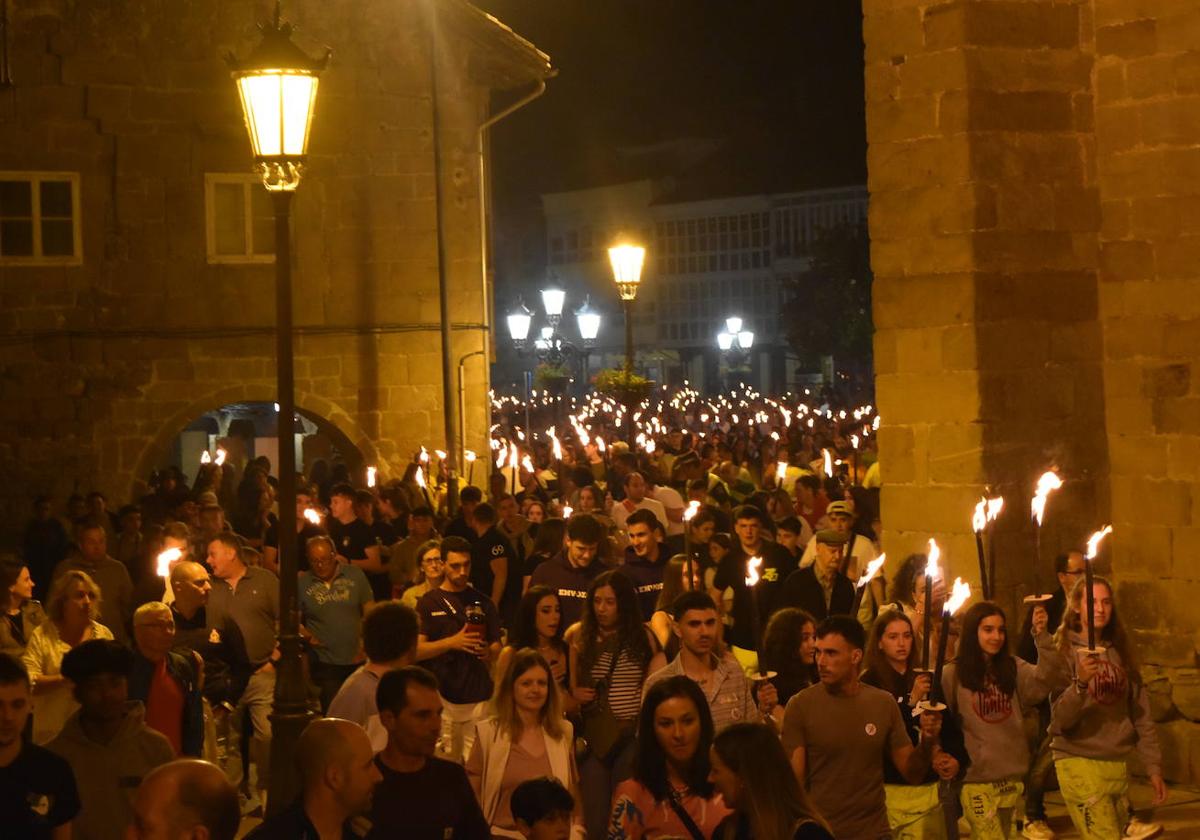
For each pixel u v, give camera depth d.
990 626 8.91
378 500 19.52
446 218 27.36
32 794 6.50
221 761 13.27
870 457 23.86
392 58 27.16
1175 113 12.65
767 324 86.88
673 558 11.21
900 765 7.83
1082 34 13.09
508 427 42.97
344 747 5.84
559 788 6.69
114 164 26.31
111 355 26.30
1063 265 13.01
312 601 13.10
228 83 26.62
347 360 27.02
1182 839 10.95
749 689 8.80
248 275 26.78
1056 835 11.27
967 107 12.71
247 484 24.72
